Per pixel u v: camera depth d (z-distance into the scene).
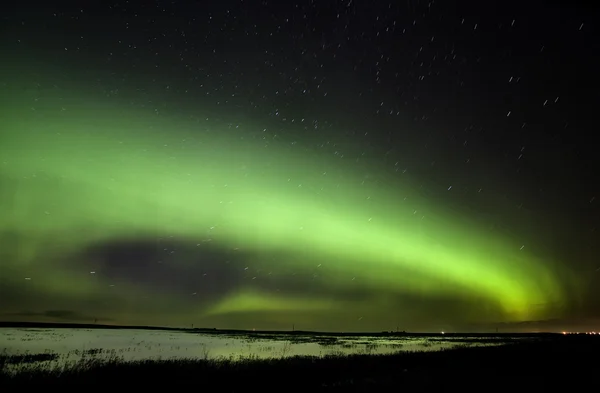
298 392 14.98
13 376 17.78
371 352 39.56
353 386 15.52
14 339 57.53
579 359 27.22
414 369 21.91
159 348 44.47
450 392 14.05
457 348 41.12
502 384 15.79
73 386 16.16
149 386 16.62
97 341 57.72
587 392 14.29
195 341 66.12
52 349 38.97
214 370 20.81
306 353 38.12
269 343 60.78
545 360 26.39
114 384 16.86
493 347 42.12
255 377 19.11
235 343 59.72
